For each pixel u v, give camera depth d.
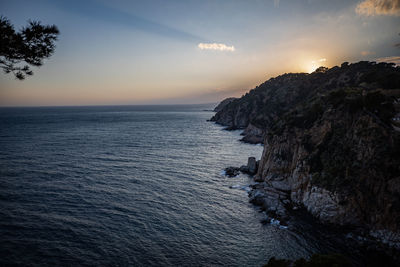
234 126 179.00
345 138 43.19
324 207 38.34
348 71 132.25
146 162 74.75
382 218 32.34
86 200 44.66
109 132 147.12
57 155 79.81
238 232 35.22
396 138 35.47
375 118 40.25
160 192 49.94
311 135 49.88
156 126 191.88
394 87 65.38
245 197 48.31
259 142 117.50
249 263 28.56
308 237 33.78
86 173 60.94
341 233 34.53
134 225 36.47
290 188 51.22
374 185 34.72
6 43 9.57
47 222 36.28
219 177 61.59
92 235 33.38
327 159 42.97
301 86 168.75
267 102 180.62
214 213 41.09
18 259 27.72
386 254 29.75
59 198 45.06
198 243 32.38
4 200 43.16
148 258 29.08
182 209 42.34
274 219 38.78
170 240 32.91
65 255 28.91
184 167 70.44
